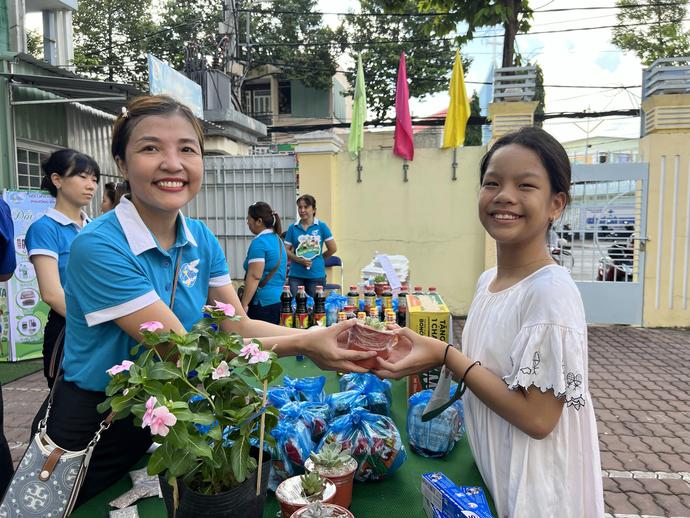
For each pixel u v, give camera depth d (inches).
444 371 55.1
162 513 53.6
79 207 117.0
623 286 290.4
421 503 56.8
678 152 276.1
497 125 295.1
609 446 148.6
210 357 42.6
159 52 683.4
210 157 328.8
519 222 48.3
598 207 291.6
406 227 314.2
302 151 312.2
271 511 54.7
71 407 54.7
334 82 856.3
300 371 98.9
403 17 657.0
